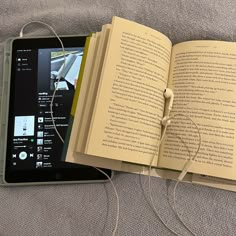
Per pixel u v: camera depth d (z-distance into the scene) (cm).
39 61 69
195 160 60
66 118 67
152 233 61
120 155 59
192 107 62
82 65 63
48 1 76
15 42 70
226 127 61
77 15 74
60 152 65
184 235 60
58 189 65
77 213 63
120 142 60
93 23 74
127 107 60
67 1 75
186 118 62
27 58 69
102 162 62
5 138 66
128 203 63
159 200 63
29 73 69
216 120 61
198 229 60
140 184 64
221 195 62
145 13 72
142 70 62
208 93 62
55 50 70
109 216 62
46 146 66
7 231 63
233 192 62
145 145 61
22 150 66
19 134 66
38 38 70
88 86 62
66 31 74
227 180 62
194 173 62
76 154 61
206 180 63
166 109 64
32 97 68
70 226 63
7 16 75
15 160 65
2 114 68
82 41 70
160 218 62
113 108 60
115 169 63
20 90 68
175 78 65
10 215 64
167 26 72
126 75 61
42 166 65
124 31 62
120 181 64
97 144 59
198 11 71
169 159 62
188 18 71
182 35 71
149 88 62
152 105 62
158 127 63
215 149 60
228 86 62
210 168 60
